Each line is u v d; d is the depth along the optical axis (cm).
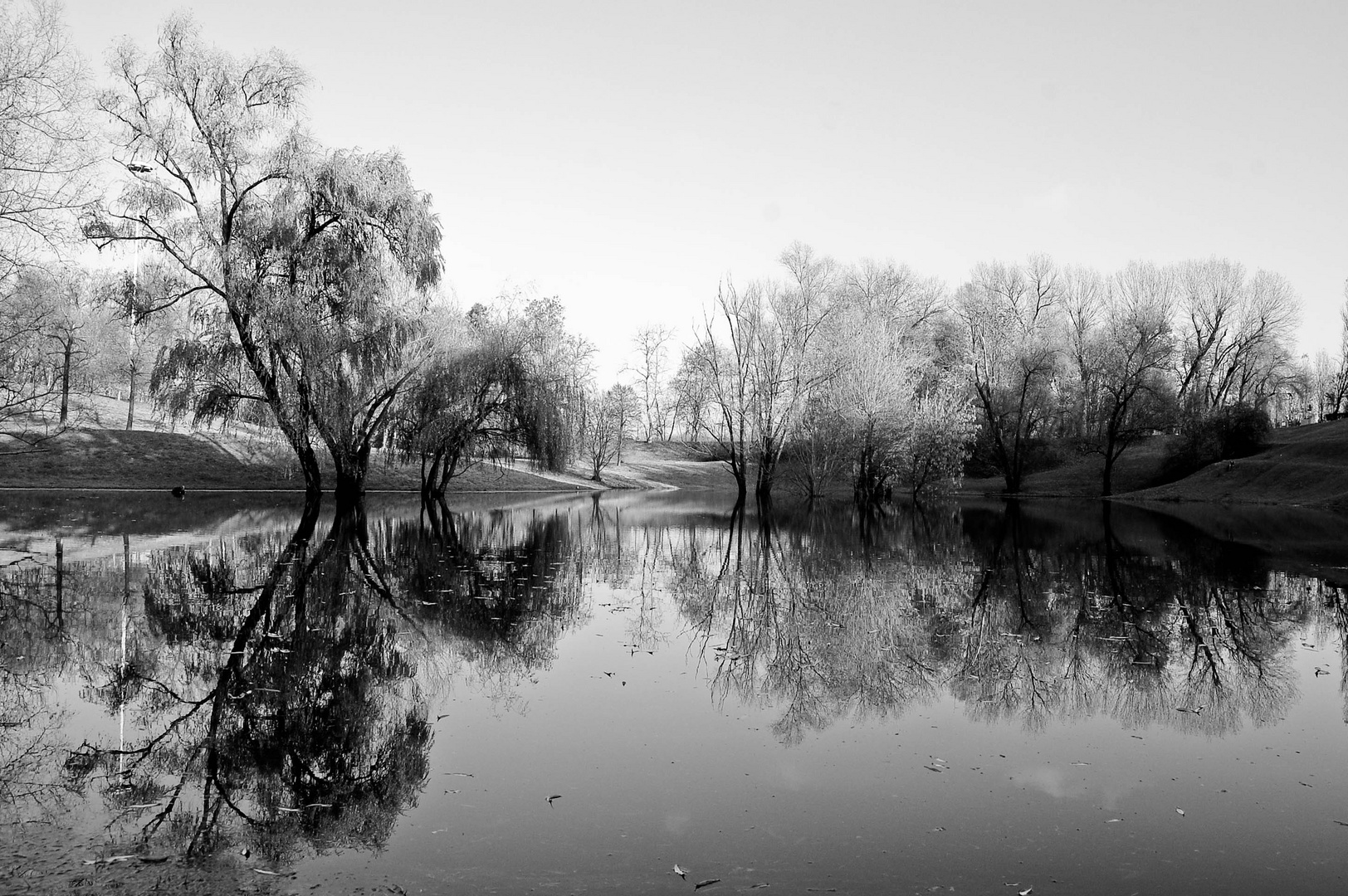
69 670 929
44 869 489
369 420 3456
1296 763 707
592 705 840
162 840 532
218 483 3925
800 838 549
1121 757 721
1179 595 1530
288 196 2912
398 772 656
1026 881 497
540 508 3709
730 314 4225
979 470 6069
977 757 712
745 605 1411
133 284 2936
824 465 4328
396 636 1104
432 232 3181
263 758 682
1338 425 5166
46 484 3625
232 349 3052
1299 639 1184
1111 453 4959
